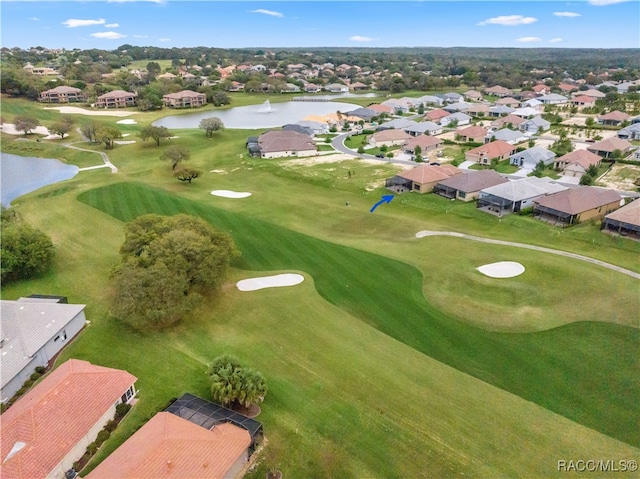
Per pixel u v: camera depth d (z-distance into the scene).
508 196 71.00
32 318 39.84
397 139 125.38
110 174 98.19
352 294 47.75
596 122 146.38
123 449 26.97
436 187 82.25
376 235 64.44
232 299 46.88
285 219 70.81
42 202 79.50
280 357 37.78
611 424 31.02
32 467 26.11
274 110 197.75
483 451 28.67
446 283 49.44
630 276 50.09
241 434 28.38
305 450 28.66
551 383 34.84
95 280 52.22
